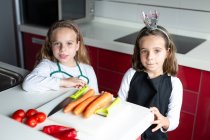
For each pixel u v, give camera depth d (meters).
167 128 1.24
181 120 1.83
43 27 2.30
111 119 0.90
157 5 2.25
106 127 0.86
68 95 1.09
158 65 1.36
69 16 2.27
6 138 0.69
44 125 0.87
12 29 2.51
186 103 1.77
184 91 1.75
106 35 2.13
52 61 1.47
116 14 2.50
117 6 2.46
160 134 1.30
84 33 2.17
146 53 1.34
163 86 1.36
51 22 2.25
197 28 2.13
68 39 1.41
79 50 1.54
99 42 1.97
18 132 0.72
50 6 2.20
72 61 1.50
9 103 1.05
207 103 1.69
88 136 0.82
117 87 2.04
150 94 1.36
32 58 2.44
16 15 2.36
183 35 2.19
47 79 1.21
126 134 0.84
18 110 0.92
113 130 0.85
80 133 0.83
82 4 2.38
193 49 1.84
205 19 2.07
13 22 2.47
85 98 0.97
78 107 0.91
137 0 2.34
